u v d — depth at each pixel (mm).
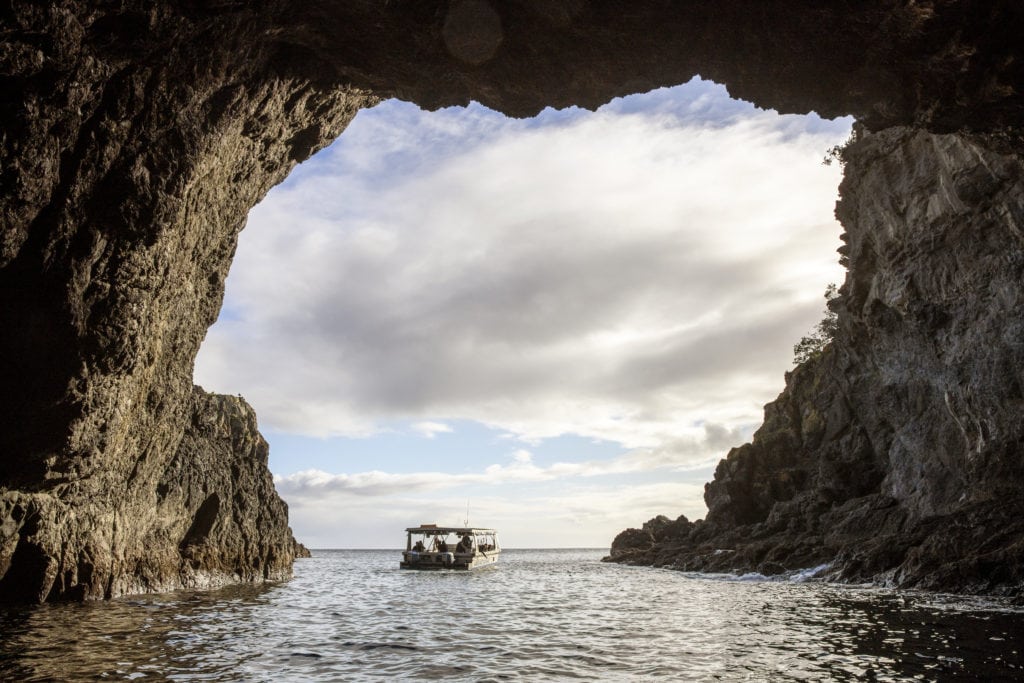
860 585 29984
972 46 15742
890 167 39344
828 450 48312
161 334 21203
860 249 43750
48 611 17719
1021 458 29750
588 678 10570
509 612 21250
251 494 35094
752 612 20547
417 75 18422
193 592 26125
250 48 17562
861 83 17781
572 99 18906
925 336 36562
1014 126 18422
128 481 23062
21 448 17312
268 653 12742
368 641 14492
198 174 18453
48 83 13820
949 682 10008
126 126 15930
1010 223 29859
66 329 16578
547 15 15812
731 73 18062
